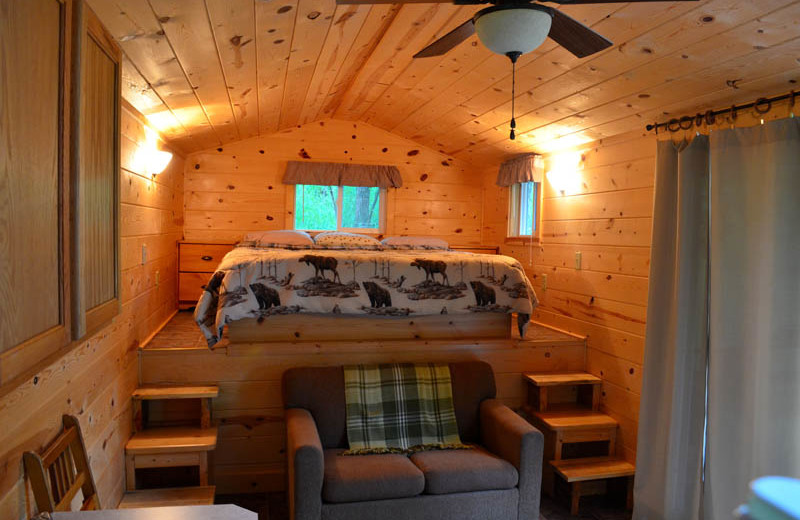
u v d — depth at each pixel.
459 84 3.72
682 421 2.89
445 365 3.39
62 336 1.47
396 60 3.59
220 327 3.19
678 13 2.22
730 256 2.66
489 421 3.13
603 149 3.79
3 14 1.12
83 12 1.55
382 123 5.50
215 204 5.36
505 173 5.13
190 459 2.95
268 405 3.40
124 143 2.87
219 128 4.44
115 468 2.71
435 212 5.87
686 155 2.87
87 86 1.65
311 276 3.41
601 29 2.49
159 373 3.28
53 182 1.41
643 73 2.77
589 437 3.54
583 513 3.35
